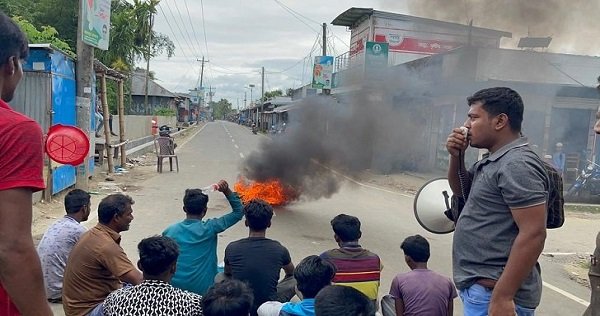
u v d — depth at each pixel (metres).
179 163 19.27
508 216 2.24
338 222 3.81
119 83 16.53
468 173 2.58
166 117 41.97
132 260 6.32
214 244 4.24
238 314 2.36
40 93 10.16
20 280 1.53
